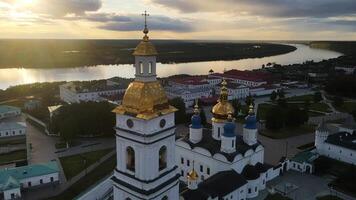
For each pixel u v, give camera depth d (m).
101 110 146.50
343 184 99.81
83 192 96.69
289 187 99.06
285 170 111.44
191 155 97.81
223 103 95.88
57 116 149.00
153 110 47.47
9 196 93.38
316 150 124.81
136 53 47.56
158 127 48.44
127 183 50.50
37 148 133.62
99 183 100.44
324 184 101.75
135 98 47.66
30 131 155.38
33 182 100.75
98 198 90.56
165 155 51.09
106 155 126.12
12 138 143.00
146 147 47.31
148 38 48.28
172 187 52.56
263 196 93.31
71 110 151.38
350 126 142.50
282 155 125.62
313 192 96.69
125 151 50.12
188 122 169.25
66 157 124.44
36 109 186.25
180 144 100.19
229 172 87.62
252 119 96.12
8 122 155.88
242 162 92.31
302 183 102.19
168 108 49.94
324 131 122.81
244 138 97.75
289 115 157.38
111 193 92.38
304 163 110.38
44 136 148.50
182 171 101.44
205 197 76.88
